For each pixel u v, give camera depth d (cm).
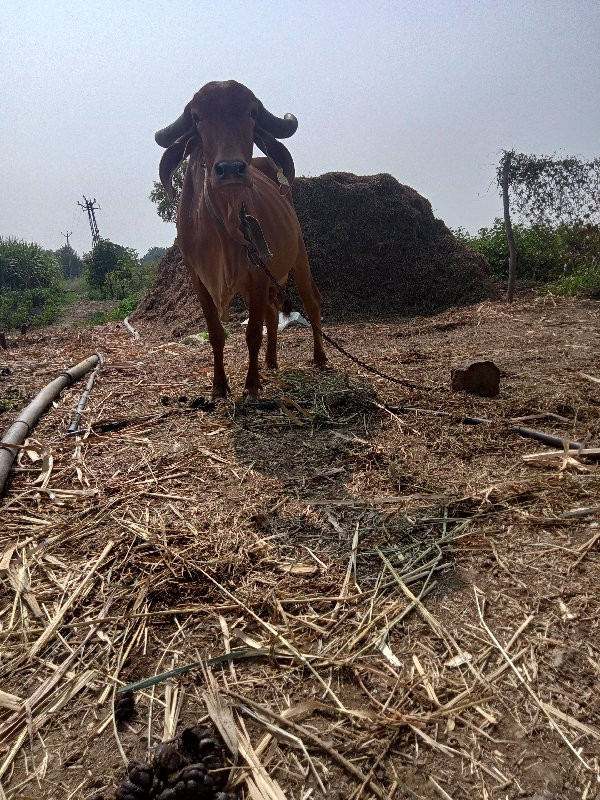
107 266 3278
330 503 337
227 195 407
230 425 467
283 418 479
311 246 1288
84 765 188
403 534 304
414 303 1257
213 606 254
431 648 229
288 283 1248
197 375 645
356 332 981
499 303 1161
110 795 177
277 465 393
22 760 191
